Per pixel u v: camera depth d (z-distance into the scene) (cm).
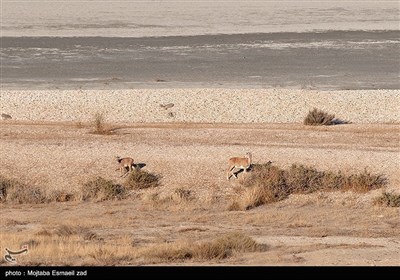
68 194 10775
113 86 19712
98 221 9400
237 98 16988
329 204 10444
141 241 8181
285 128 14025
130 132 13388
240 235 7938
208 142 12556
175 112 15950
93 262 6862
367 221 9675
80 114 15788
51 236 8194
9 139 12712
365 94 17450
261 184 10694
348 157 11531
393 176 10969
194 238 8394
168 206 10331
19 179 11044
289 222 9550
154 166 11269
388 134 13400
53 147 12038
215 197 10588
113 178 11075
